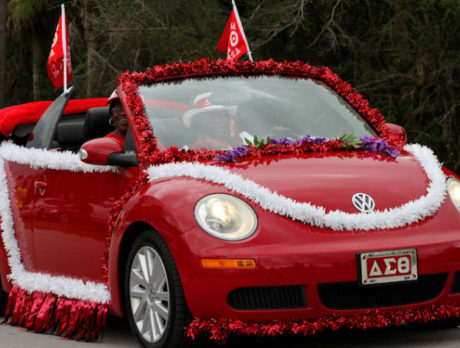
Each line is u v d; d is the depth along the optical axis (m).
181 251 5.41
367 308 5.48
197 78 7.07
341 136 6.80
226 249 5.30
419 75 25.16
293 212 5.44
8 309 7.76
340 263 5.30
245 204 5.50
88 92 28.78
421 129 25.59
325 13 25.67
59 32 10.23
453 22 25.09
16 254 7.86
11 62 39.12
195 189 5.63
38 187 7.46
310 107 7.00
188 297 5.41
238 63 7.22
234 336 6.35
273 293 5.36
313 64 26.20
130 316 6.09
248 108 6.81
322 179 5.79
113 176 6.49
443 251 5.54
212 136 6.49
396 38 25.78
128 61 28.27
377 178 5.91
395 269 5.41
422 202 5.71
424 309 5.63
